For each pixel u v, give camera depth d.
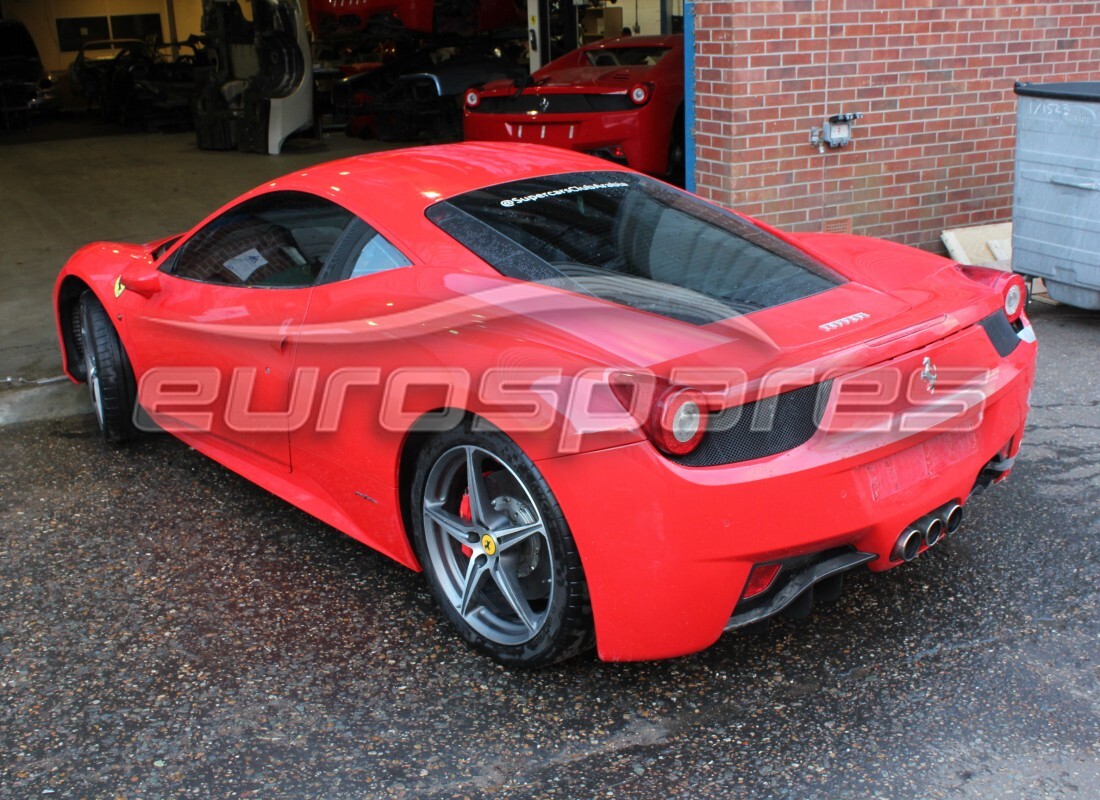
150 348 3.82
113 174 11.48
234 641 2.95
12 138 15.50
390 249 2.99
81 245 8.05
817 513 2.38
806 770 2.33
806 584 2.50
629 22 12.12
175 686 2.74
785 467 2.33
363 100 13.06
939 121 6.55
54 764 2.44
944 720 2.48
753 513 2.32
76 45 23.39
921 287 2.90
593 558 2.38
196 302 3.53
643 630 2.42
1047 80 6.81
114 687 2.75
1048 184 5.45
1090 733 2.41
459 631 2.84
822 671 2.70
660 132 8.23
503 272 2.79
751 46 5.86
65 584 3.30
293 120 12.57
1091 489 3.63
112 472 4.18
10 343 5.79
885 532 2.52
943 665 2.70
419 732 2.52
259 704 2.66
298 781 2.36
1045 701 2.53
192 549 3.51
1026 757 2.33
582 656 2.82
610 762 2.39
